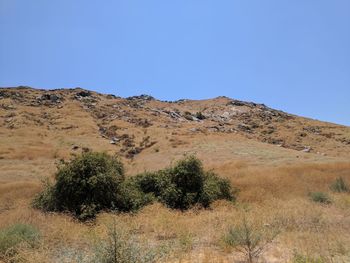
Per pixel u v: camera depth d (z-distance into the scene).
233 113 83.06
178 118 69.00
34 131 52.16
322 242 9.79
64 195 16.75
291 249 9.27
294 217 13.30
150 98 86.62
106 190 16.61
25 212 15.15
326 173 27.88
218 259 8.41
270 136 67.06
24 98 70.56
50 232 11.39
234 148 44.00
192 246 9.94
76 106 67.31
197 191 19.02
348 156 52.88
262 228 10.83
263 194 20.56
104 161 17.56
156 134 52.88
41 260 8.49
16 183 27.34
